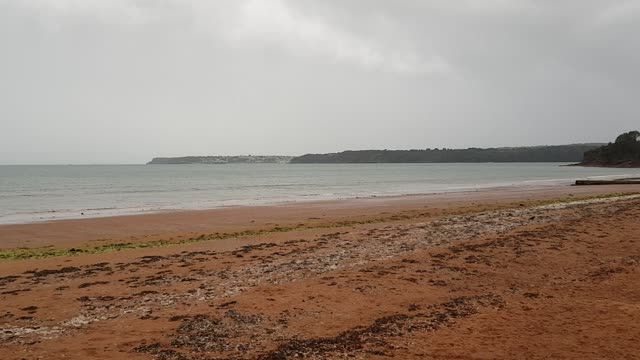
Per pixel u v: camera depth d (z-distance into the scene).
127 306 9.12
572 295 9.48
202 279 11.15
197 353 6.83
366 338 7.37
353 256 13.29
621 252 12.83
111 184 70.31
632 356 6.50
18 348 7.03
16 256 15.25
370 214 27.16
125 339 7.38
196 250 15.00
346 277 11.04
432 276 11.04
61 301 9.49
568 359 6.47
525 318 8.22
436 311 8.69
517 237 15.02
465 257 12.71
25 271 12.34
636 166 151.88
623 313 8.23
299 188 59.25
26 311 8.86
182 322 8.16
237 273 11.66
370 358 6.60
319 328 7.84
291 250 14.51
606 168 151.38
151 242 18.17
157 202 39.34
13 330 7.84
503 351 6.81
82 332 7.72
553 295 9.52
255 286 10.43
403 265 12.05
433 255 13.00
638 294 9.44
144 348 7.01
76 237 20.25
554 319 8.10
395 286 10.29
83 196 46.75
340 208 31.52
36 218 27.64
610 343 6.96
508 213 21.48
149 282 10.95
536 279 10.70
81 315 8.61
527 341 7.17
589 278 10.63
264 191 53.81
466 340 7.26
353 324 8.03
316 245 15.23
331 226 21.53
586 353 6.65
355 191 51.88
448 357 6.62
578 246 13.59
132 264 13.02
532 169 147.00
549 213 20.77
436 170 142.38
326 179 86.12
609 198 30.31
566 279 10.62
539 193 42.44
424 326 7.89
